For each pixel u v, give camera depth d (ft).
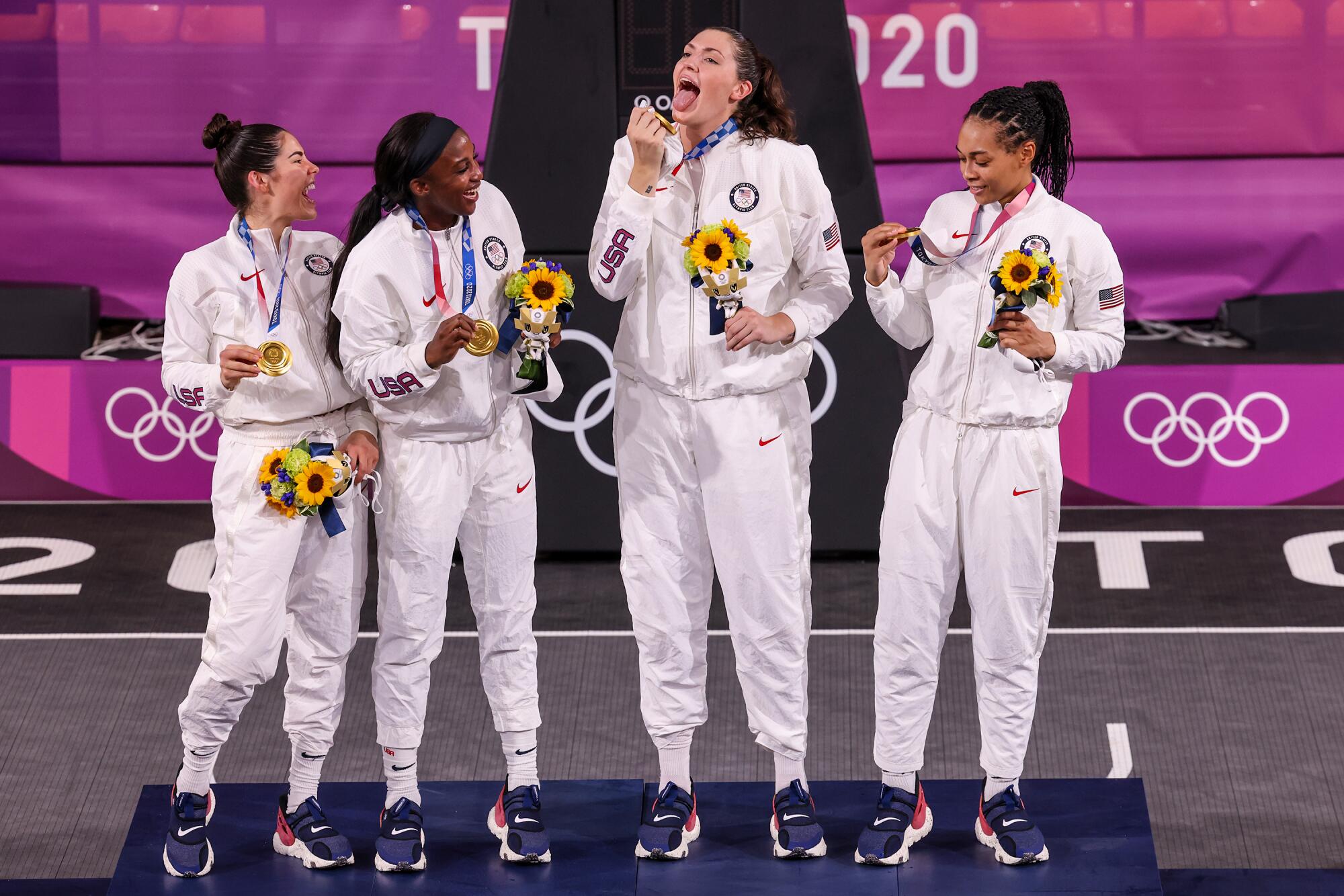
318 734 38.14
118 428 73.61
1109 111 80.12
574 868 37.81
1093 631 57.52
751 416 36.32
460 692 52.31
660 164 35.24
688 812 38.65
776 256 36.27
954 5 79.15
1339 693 51.67
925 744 48.06
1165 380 71.41
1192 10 78.79
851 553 65.62
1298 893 39.09
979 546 36.24
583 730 49.47
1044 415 35.94
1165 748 48.01
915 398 37.11
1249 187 80.64
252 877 37.58
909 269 37.96
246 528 36.37
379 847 37.76
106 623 59.21
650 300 36.50
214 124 36.50
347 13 79.77
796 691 37.99
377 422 37.83
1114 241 81.56
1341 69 78.89
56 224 81.76
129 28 79.87
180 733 49.67
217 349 37.19
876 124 80.48
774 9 61.87
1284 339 77.46
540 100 62.49
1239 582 62.34
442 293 36.11
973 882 36.78
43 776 46.47
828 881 36.91
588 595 61.87
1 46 79.71
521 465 37.81
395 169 35.01
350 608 37.60
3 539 68.49
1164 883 39.68
